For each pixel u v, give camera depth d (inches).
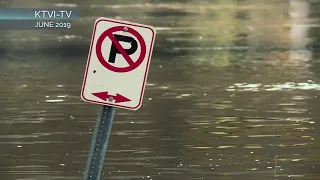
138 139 1311.5
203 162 1164.5
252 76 2020.2
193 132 1371.8
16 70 2107.5
